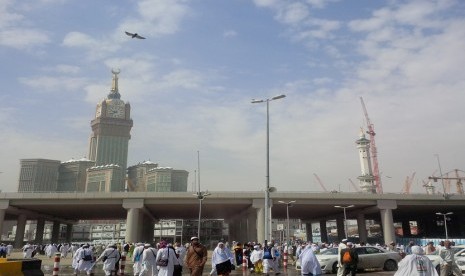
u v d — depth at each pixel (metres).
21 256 52.03
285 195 67.50
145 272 16.56
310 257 13.40
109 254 19.14
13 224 179.88
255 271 25.06
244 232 82.50
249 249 27.84
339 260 15.87
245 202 68.00
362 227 77.94
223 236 152.88
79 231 171.75
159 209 78.69
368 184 197.88
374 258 23.83
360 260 23.50
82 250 21.75
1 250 36.03
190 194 67.44
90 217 97.75
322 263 22.97
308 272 13.34
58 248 57.56
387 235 67.38
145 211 73.12
